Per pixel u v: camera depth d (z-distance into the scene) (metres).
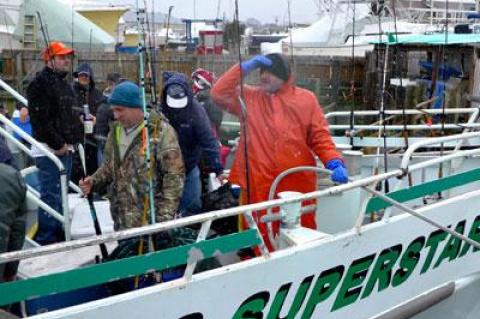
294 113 3.87
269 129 3.83
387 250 3.79
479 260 4.55
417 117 7.40
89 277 2.48
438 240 4.14
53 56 4.42
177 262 2.74
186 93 3.78
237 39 3.32
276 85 3.85
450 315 4.43
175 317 2.81
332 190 3.37
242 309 3.08
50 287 2.40
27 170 4.41
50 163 4.41
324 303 3.50
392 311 3.90
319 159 4.05
